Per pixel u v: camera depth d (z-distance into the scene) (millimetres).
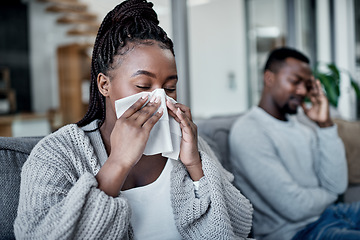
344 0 3877
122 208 558
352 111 3846
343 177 1346
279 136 1324
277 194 1216
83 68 3408
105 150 670
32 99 3418
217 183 683
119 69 621
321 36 3979
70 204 525
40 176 579
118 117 606
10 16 3322
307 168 1355
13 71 3312
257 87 3898
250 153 1271
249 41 3924
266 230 1258
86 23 3020
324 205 1241
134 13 644
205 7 3879
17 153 736
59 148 627
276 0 3752
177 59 2191
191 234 685
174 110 637
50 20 3373
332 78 2672
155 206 678
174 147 664
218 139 1430
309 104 2189
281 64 1353
